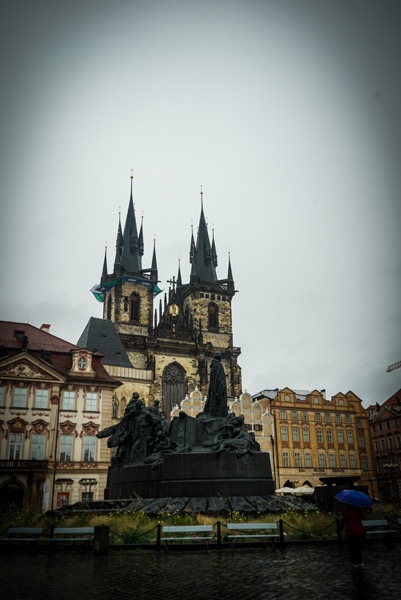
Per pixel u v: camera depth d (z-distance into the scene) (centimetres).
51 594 1301
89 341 9850
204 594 1286
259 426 9106
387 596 1229
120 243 13725
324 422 9550
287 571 1566
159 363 11931
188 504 2612
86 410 6359
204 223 15012
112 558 1864
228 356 12875
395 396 11194
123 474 3069
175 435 3059
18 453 5916
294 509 2608
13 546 2120
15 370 6100
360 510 1655
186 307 14050
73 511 2719
